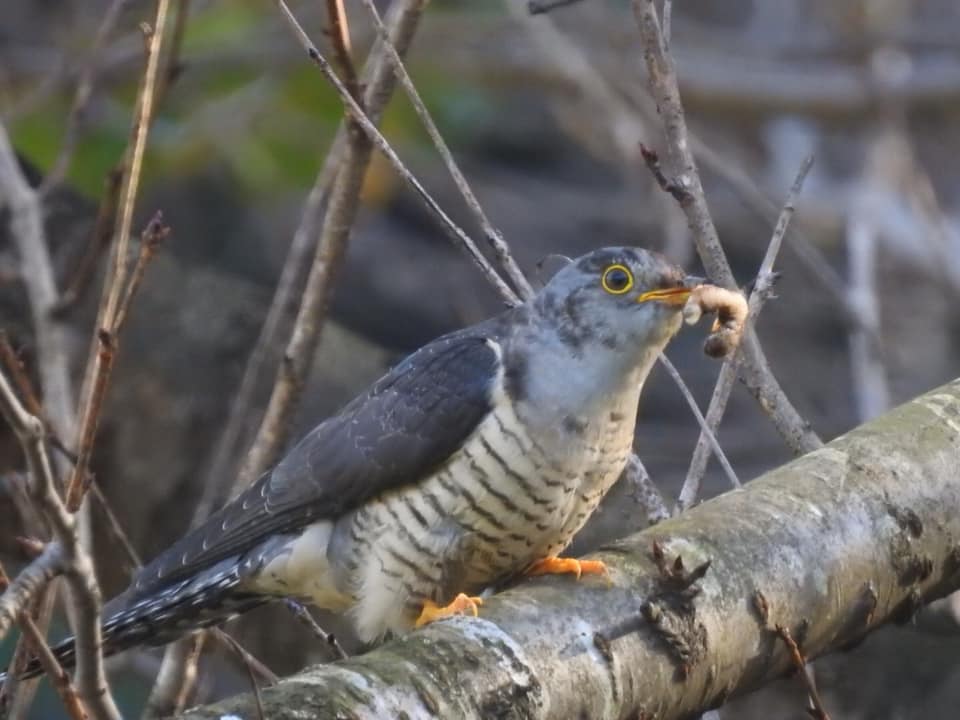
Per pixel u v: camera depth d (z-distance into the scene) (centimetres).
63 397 802
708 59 1770
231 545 851
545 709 630
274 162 1327
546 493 799
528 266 1895
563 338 805
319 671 592
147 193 1517
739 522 714
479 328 860
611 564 682
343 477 827
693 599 674
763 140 1900
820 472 749
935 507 752
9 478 860
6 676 676
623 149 1315
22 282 1006
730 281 791
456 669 614
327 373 1053
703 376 1781
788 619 700
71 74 1273
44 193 874
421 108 778
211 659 1004
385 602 823
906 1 1934
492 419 799
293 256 925
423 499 809
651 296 795
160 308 1045
